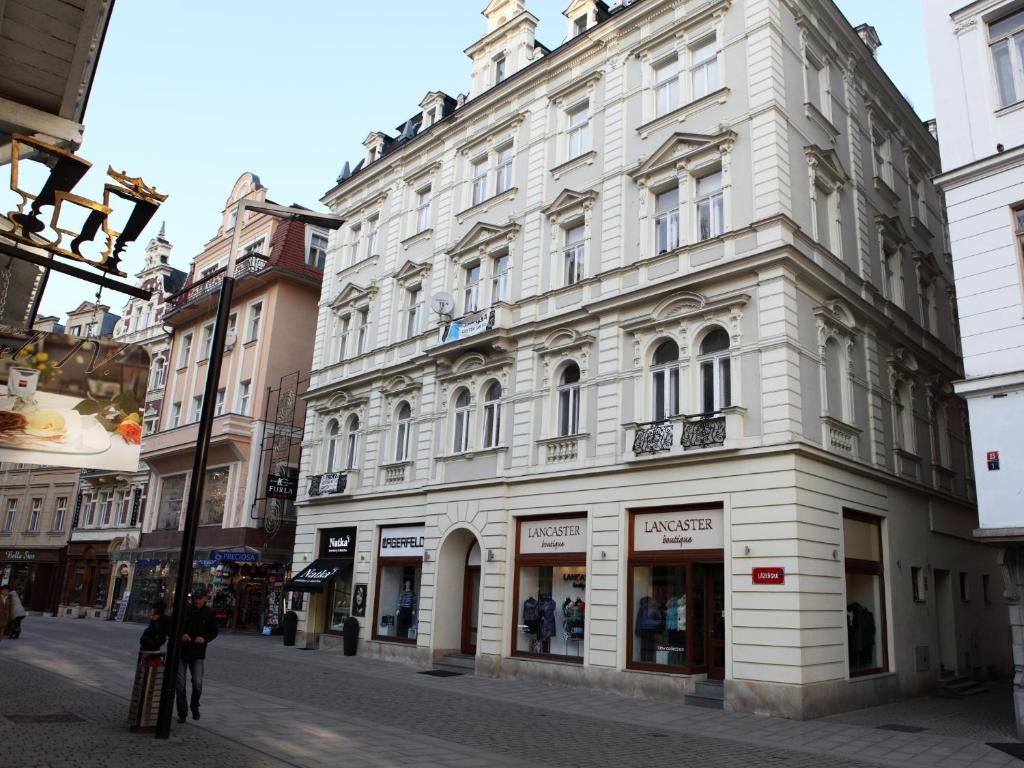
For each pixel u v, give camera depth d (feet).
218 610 101.35
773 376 49.78
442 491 70.23
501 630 62.08
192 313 125.80
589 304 61.21
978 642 69.00
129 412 25.71
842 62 67.97
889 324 63.16
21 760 25.30
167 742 30.07
